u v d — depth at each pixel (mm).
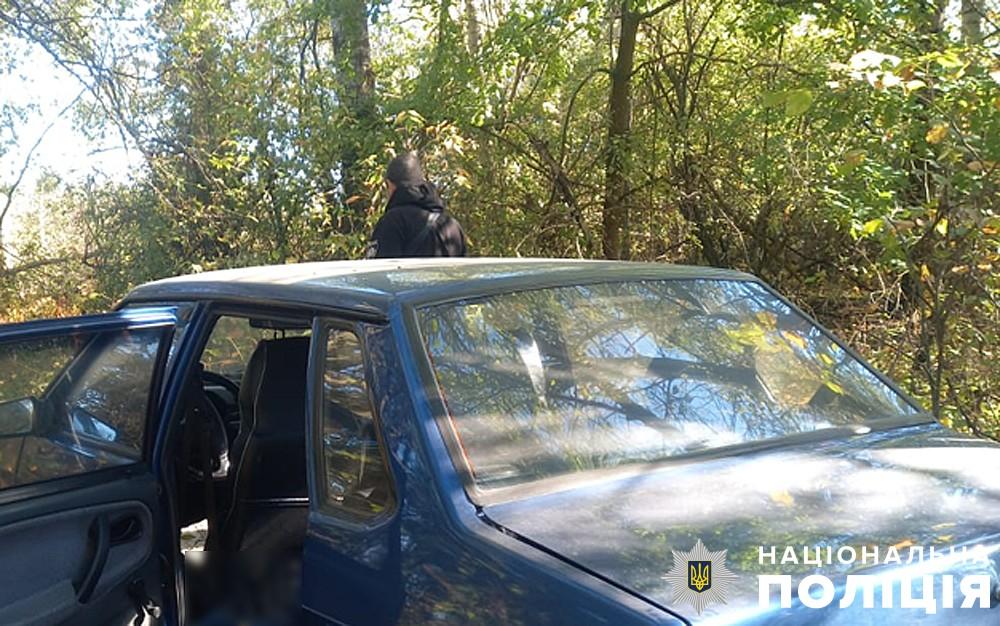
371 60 10703
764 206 9828
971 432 6027
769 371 3256
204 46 10727
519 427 2721
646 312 3281
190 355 3463
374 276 3227
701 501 2529
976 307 6035
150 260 10977
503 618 2254
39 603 2908
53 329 2963
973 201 5594
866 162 6348
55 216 12602
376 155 9188
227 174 10117
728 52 10961
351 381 2891
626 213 11008
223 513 3963
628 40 10922
